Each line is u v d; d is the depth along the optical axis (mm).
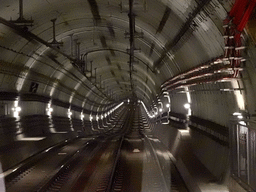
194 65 15156
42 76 25453
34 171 14977
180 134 18484
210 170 11945
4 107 19516
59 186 12867
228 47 7883
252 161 7410
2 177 12820
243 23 6824
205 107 14711
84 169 16047
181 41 15086
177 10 12555
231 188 8953
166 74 26219
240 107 9438
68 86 34688
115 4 17156
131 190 12219
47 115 28422
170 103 28656
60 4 16969
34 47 20562
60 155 19328
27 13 16172
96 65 38812
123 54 32844
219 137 11812
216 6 8578
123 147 22438
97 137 31172
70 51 26672
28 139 21016
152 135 34375
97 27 22984
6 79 19281
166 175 13789
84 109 48688
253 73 7781
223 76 9984
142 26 19500
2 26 15180
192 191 10578
